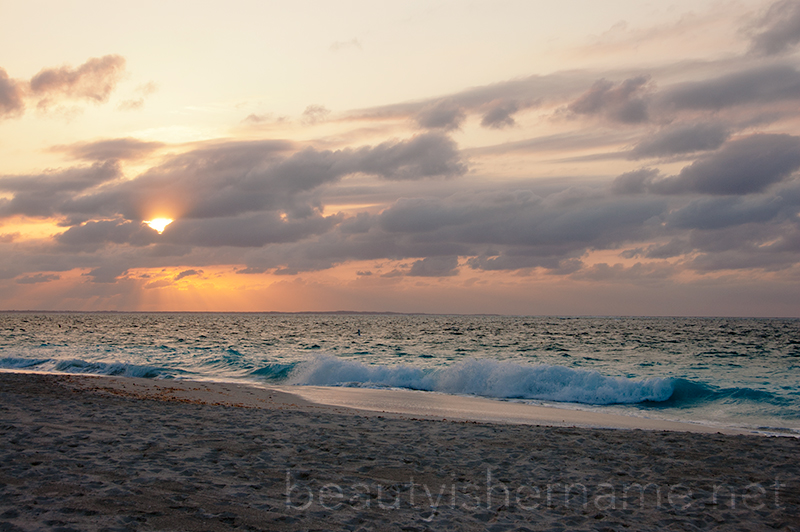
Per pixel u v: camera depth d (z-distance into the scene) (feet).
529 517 19.94
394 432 35.53
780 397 64.59
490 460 28.76
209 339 208.85
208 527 16.30
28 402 40.65
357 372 81.46
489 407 57.57
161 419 35.42
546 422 48.65
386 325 443.73
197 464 23.86
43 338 198.80
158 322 493.77
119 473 21.48
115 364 89.71
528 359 131.13
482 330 328.49
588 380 71.92
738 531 19.34
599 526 19.33
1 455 23.07
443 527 18.31
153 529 15.67
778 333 296.10
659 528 19.36
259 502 19.29
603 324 495.41
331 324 473.26
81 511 16.60
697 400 65.51
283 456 26.86
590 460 29.43
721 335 266.98
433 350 159.63
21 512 16.12
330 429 35.32
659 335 264.11
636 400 66.64
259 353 140.46
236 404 50.90
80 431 29.68
